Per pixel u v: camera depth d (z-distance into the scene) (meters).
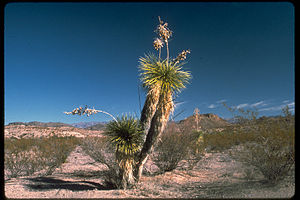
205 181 6.04
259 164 5.29
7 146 15.34
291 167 5.06
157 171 7.73
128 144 5.59
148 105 5.84
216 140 10.98
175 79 5.82
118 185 5.64
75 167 9.51
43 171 8.75
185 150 7.90
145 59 6.01
